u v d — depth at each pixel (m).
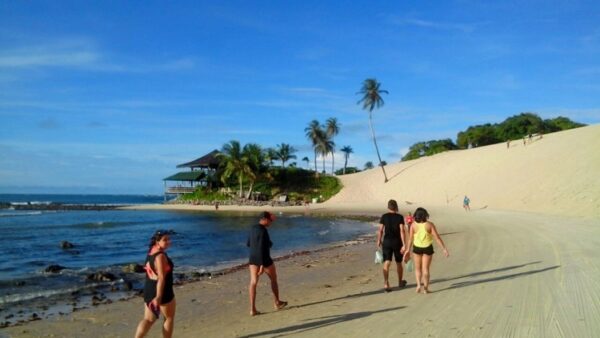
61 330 8.90
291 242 27.22
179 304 10.80
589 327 6.73
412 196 71.19
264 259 9.25
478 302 8.59
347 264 16.20
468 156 78.62
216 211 68.88
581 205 33.88
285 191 87.00
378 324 7.61
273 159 86.62
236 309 9.95
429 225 9.89
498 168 62.41
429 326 7.25
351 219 47.38
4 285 14.32
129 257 21.89
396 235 10.35
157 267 6.49
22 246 25.95
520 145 70.38
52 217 57.06
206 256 21.53
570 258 12.91
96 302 11.72
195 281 14.28
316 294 10.97
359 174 96.56
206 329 8.36
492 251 15.62
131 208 82.38
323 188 87.44
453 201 58.53
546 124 109.31
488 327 7.00
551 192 42.34
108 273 15.77
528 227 23.33
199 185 95.12
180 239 29.11
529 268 11.80
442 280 11.05
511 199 47.06
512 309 7.93
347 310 8.84
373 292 10.47
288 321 8.45
